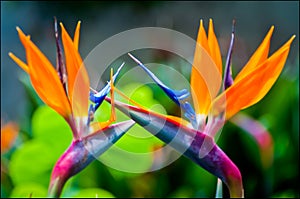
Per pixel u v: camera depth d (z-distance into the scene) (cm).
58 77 122
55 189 122
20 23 575
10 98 532
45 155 180
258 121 188
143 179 182
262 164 185
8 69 557
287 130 189
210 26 127
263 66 124
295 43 534
